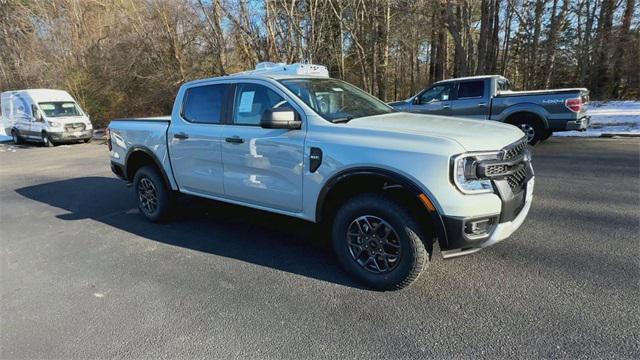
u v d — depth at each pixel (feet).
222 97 13.50
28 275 12.55
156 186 16.17
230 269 12.14
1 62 94.12
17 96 55.72
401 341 8.28
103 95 73.87
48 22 82.23
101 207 20.40
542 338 8.05
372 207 9.93
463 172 8.86
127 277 11.95
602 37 63.62
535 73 68.33
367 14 53.06
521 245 12.62
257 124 12.39
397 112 13.11
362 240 10.44
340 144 10.32
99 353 8.43
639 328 8.17
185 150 14.53
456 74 62.54
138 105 69.67
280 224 16.19
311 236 14.69
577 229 13.74
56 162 38.45
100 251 14.20
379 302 9.80
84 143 54.44
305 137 11.05
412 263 9.66
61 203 21.76
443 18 54.90
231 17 53.67
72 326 9.50
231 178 13.17
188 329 9.11
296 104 11.48
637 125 37.19
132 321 9.56
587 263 11.17
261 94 12.44
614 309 8.87
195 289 10.98
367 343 8.29
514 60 75.87
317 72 14.90
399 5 52.85
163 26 61.31
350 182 10.49
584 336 8.03
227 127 13.12
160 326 9.29
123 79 69.77
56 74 76.89
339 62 57.72
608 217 14.75
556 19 63.31
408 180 9.22
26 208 21.12
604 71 65.10
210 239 14.79
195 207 19.08
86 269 12.72
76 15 77.71
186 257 13.21
